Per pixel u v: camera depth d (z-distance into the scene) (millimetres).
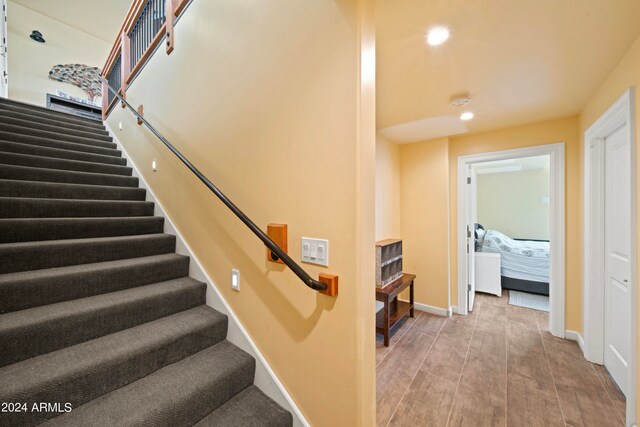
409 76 1871
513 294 4062
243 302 1522
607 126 1919
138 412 1060
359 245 999
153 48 2572
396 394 1827
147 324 1514
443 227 3309
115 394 1155
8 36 4734
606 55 1619
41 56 5086
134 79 3068
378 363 2205
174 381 1244
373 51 1057
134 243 1952
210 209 1789
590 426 1552
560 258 2625
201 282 1850
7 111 3076
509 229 6234
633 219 1491
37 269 1546
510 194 6230
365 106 1007
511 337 2654
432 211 3396
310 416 1175
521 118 2639
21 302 1321
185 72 2059
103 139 3717
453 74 1854
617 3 1209
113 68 4070
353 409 1027
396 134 3168
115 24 5438
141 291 1643
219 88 1692
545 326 2906
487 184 6484
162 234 2254
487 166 5691
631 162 1512
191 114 1982
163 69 2387
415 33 1432
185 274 2002
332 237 1072
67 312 1300
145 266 1773
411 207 3555
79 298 1501
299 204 1195
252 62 1444
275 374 1328
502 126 2875
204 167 1846
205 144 1831
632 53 1525
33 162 2371
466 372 2068
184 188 2086
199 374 1297
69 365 1119
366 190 1021
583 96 2168
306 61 1160
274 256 1293
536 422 1581
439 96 2182
